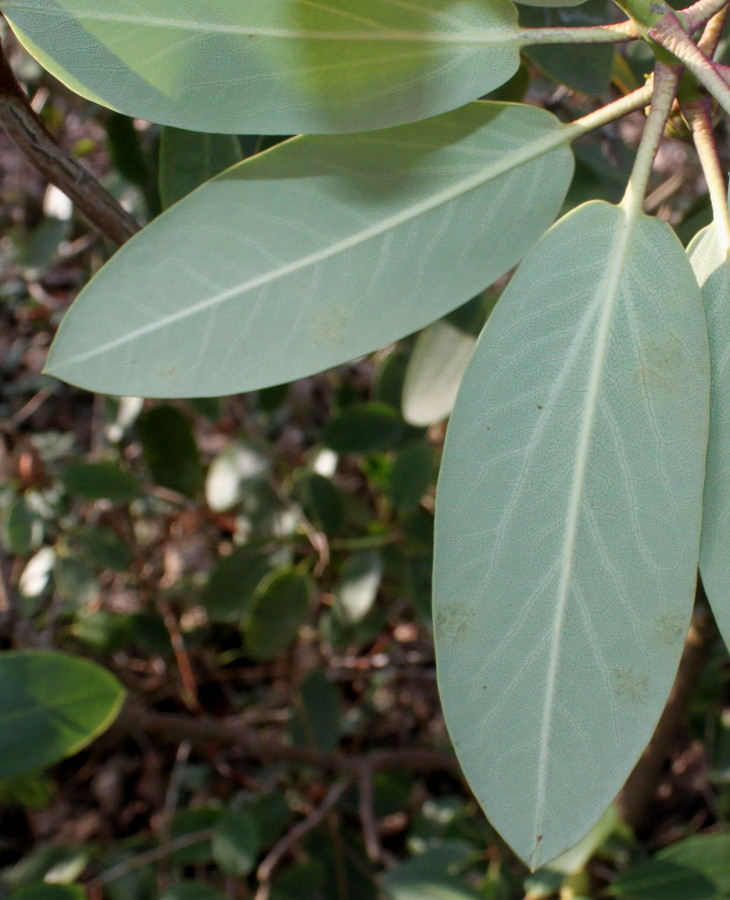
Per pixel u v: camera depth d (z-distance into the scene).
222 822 0.60
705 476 0.27
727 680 0.68
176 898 0.55
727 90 0.26
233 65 0.28
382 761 0.75
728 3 0.27
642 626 0.26
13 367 1.24
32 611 0.79
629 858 0.69
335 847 0.69
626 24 0.28
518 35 0.28
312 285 0.28
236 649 1.00
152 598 0.82
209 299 0.28
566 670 0.26
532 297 0.27
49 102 0.75
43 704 0.41
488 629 0.26
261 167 0.28
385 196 0.28
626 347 0.27
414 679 0.96
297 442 1.00
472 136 0.28
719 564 0.27
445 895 0.52
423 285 0.28
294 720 0.76
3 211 1.12
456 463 0.27
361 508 0.75
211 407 0.70
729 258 0.28
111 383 0.27
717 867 0.48
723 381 0.27
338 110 0.28
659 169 0.68
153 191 0.52
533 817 0.26
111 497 0.69
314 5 0.27
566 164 0.28
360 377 1.09
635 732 0.26
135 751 1.00
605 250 0.27
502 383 0.27
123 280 0.28
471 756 0.26
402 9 0.28
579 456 0.27
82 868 0.63
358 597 0.63
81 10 0.27
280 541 0.69
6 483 0.74
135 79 0.28
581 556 0.27
